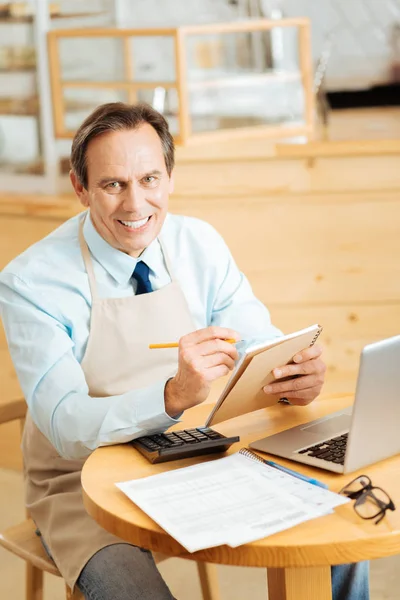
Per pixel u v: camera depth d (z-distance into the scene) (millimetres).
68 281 2010
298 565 1282
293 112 3387
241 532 1294
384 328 3332
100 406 1746
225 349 1671
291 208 3242
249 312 2227
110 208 1925
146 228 1964
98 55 3314
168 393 1688
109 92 3312
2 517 3203
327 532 1312
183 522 1329
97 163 1898
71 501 1908
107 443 1713
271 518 1332
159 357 2021
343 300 3318
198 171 3213
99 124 1887
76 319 2002
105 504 1438
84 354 2014
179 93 3105
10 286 1976
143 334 2018
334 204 3229
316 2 4801
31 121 3434
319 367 1804
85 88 3326
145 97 3229
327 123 3744
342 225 3246
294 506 1368
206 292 2217
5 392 3582
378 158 3170
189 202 3248
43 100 3377
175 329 2049
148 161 1902
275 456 1619
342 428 1717
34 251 2057
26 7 3342
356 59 4824
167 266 2152
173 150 2010
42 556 1937
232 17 4648
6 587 2732
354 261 3277
